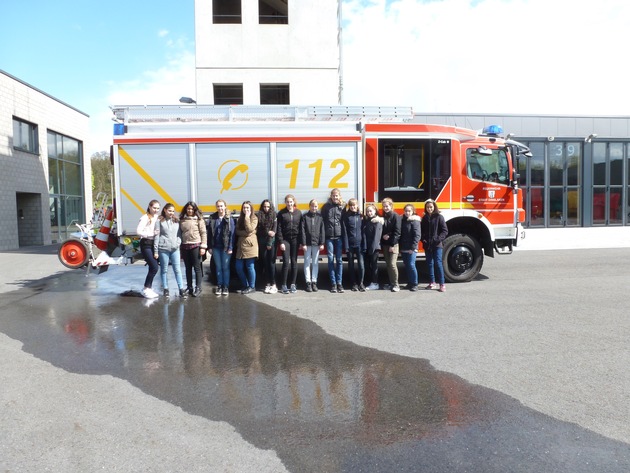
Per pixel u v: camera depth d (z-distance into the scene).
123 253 8.65
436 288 8.85
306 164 8.79
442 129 9.05
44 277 10.87
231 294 8.55
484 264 12.23
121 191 8.58
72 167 25.69
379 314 6.98
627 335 5.83
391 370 4.72
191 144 8.59
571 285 9.20
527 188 23.36
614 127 23.47
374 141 8.84
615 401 3.97
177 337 5.91
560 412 3.78
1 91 18.69
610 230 22.38
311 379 4.50
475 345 5.48
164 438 3.39
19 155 20.02
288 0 18.78
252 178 8.73
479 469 2.99
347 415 3.74
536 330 6.07
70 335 6.04
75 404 3.97
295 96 18.95
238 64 18.70
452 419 3.67
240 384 4.39
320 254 8.98
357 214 8.54
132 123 8.62
